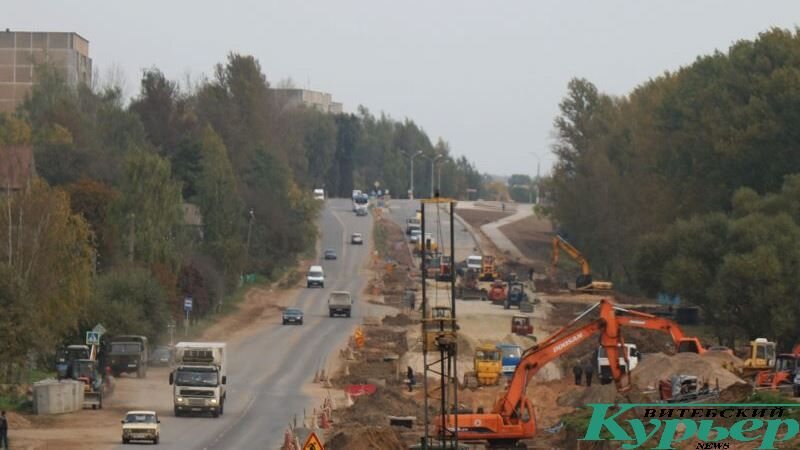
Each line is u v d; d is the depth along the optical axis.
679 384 145.50
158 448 132.25
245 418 158.25
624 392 147.25
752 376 168.62
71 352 178.88
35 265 192.50
